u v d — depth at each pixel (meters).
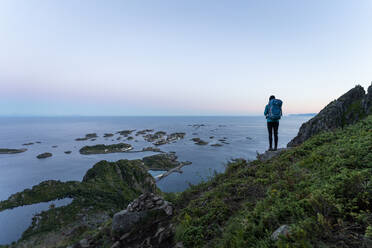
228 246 3.75
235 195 6.05
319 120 18.02
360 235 2.68
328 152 6.29
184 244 4.76
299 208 3.63
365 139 6.06
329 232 2.84
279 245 2.83
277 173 6.35
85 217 45.31
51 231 39.44
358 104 15.78
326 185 3.99
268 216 3.74
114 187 64.44
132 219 6.55
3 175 89.00
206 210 5.73
